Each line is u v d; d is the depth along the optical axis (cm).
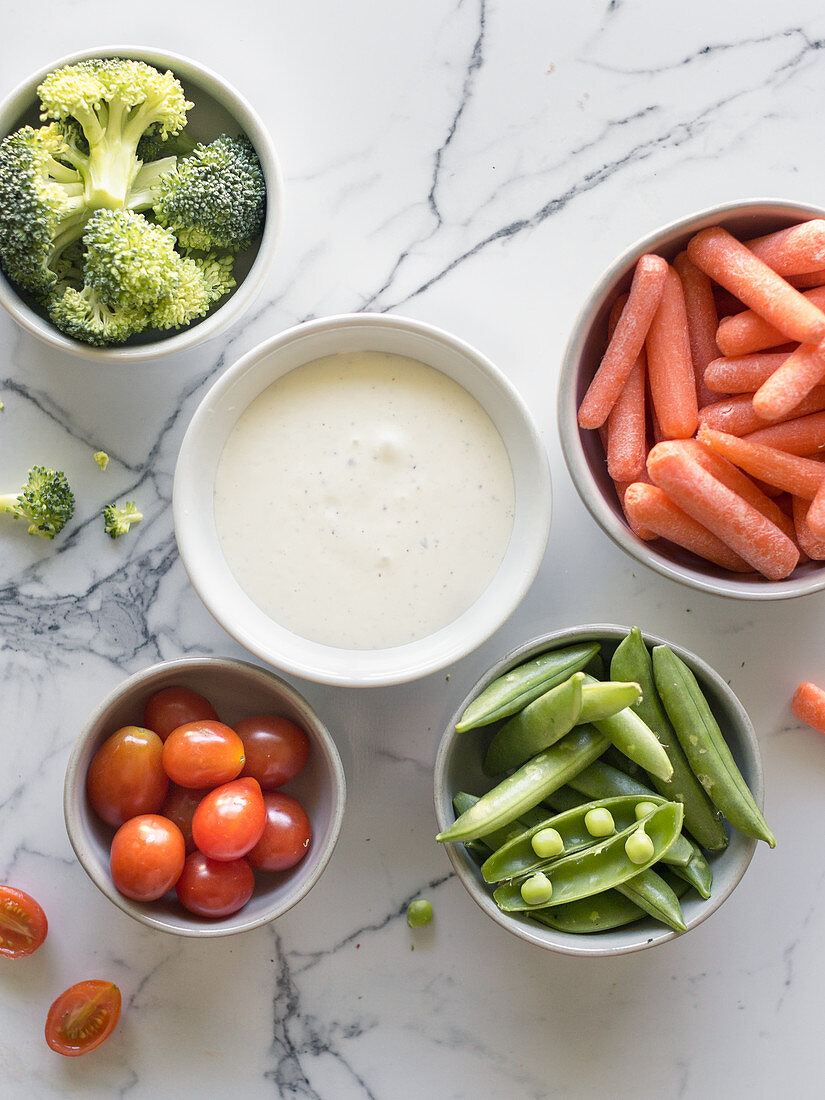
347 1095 144
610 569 144
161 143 136
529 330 143
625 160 142
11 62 138
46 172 127
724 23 142
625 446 126
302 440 132
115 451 142
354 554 131
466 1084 145
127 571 143
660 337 126
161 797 132
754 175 142
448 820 129
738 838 129
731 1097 146
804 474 123
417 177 142
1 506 138
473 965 145
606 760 136
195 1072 144
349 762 144
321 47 141
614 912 128
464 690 144
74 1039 138
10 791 142
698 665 129
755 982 146
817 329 117
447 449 133
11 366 141
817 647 145
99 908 143
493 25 141
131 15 139
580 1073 145
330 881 144
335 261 142
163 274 124
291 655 130
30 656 143
